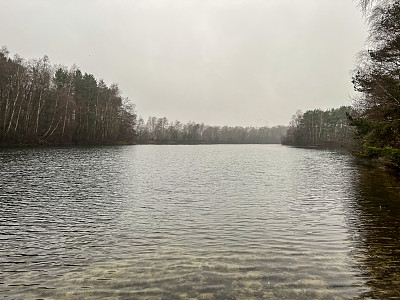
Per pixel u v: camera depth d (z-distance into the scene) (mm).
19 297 5512
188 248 8102
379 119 18875
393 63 17406
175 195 15789
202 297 5434
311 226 10055
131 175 23766
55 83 70750
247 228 9953
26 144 53656
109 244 8469
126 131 98500
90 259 7355
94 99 83438
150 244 8445
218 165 34531
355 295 5473
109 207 12984
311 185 19203
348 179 21547
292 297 5414
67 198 14625
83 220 10945
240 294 5535
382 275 6273
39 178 20453
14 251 7941
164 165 33531
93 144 77250
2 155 36594
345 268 6648
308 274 6371
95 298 5457
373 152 24328
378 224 10031
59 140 64750
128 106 97938
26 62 59375
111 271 6621
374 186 17797
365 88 19703
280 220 10891
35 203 13461
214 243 8500
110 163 33281
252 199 14781
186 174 25297
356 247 7977
